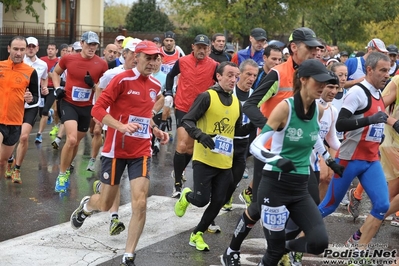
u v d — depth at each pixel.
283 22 31.28
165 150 14.97
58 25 37.47
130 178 6.91
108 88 6.87
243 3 29.91
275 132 5.72
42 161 12.85
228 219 8.92
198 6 31.77
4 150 9.53
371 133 6.97
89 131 17.25
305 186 5.83
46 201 9.66
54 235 7.84
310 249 5.72
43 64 12.25
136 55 7.00
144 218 6.72
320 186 8.02
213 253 7.40
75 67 10.59
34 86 9.71
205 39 10.73
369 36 39.69
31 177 11.34
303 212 5.78
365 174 7.06
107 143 7.03
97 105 6.84
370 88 7.03
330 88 6.99
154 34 37.66
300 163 5.76
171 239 7.88
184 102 10.84
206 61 10.86
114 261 6.99
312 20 37.84
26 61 12.12
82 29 39.88
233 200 10.16
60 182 10.24
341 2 36.28
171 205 9.55
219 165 7.39
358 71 11.97
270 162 5.44
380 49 11.59
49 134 16.59
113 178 7.04
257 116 6.70
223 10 30.53
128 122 6.94
